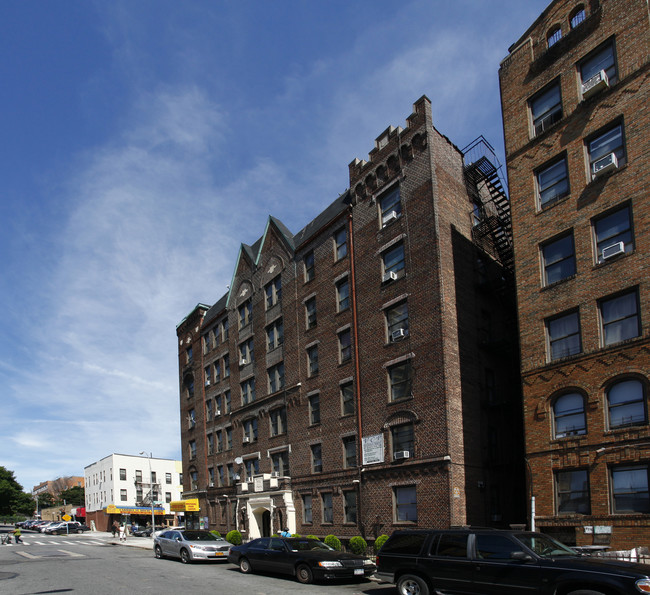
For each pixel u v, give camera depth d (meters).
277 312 35.50
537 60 21.06
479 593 11.42
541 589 10.41
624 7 18.38
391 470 24.41
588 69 19.45
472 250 26.72
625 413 16.41
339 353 29.16
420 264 24.95
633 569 9.73
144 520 81.00
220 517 41.12
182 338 52.25
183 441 49.72
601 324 17.45
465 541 12.16
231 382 40.72
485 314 26.42
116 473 79.56
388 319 26.41
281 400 33.75
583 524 16.59
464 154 28.23
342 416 28.09
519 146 21.14
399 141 27.20
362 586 16.75
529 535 11.72
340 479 27.50
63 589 16.66
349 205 29.92
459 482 22.02
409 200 26.16
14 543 49.84
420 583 12.59
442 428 22.44
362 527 25.41
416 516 22.95
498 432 24.98
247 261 40.50
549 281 19.38
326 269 31.11
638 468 15.78
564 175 19.53
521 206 20.61
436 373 23.19
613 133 18.22
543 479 18.05
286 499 30.98
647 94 17.23
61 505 125.56
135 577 19.48
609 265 17.42
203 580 18.33
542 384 18.69
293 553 18.39
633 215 17.02
